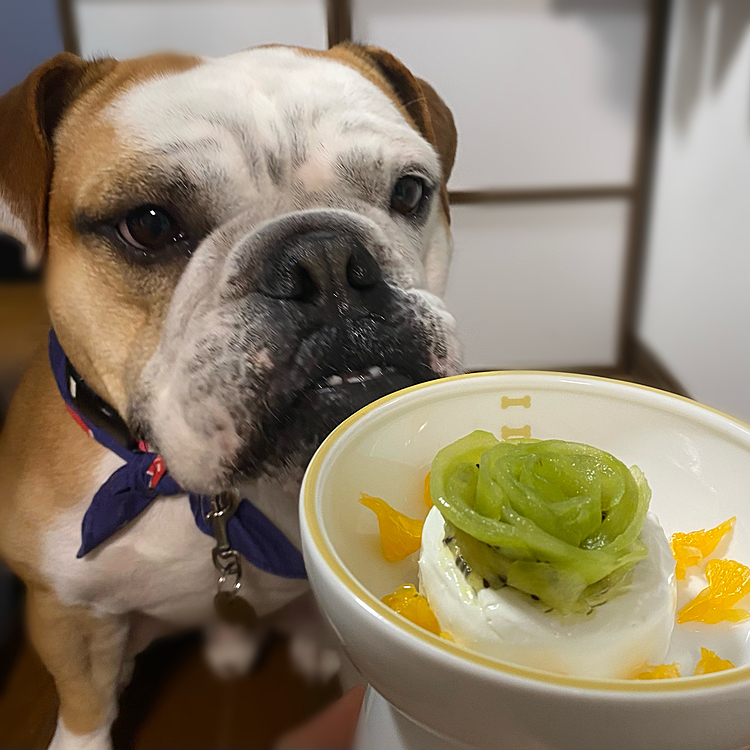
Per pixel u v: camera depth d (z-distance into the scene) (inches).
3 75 52.1
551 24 88.0
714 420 14.8
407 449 15.6
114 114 30.1
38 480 34.0
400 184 34.7
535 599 12.0
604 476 12.4
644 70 92.8
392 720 13.0
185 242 30.4
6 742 39.1
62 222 31.0
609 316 103.6
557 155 94.9
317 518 11.9
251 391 25.7
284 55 35.8
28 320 43.7
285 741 22.8
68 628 35.9
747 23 73.6
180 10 70.0
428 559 13.4
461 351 29.8
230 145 29.6
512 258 97.6
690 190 87.5
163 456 27.6
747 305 73.9
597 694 8.6
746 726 8.9
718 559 14.0
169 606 37.4
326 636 41.0
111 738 38.6
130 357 30.2
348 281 27.8
